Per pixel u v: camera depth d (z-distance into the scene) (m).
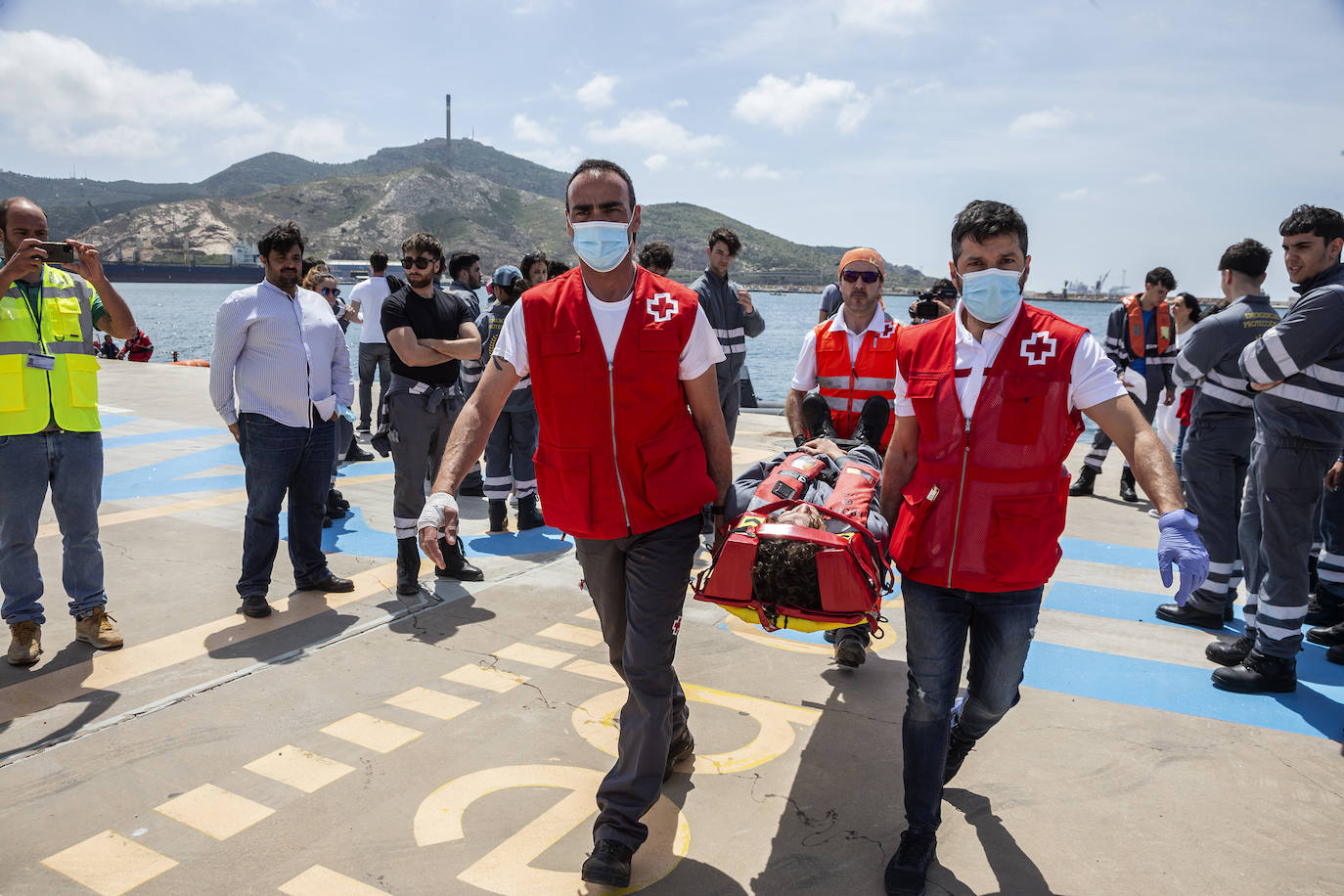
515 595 5.12
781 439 10.30
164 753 3.28
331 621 4.65
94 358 4.25
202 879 2.56
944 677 2.58
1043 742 3.51
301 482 4.95
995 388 2.46
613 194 2.56
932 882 2.60
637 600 2.67
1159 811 3.01
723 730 3.55
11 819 2.85
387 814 2.91
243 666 4.06
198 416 11.14
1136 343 8.07
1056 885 2.59
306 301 4.88
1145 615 5.10
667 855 2.72
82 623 4.23
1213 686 4.11
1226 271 4.71
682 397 2.75
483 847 2.74
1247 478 4.48
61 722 3.50
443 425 5.07
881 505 2.85
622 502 2.63
